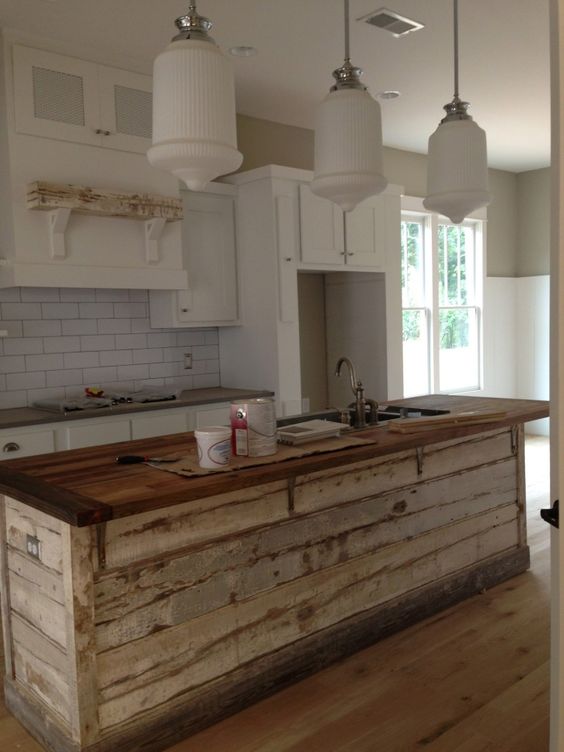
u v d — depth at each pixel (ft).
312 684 8.32
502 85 15.11
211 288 15.40
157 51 12.51
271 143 17.28
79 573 6.39
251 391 15.46
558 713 2.98
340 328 18.93
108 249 13.03
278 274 15.20
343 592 8.96
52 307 13.92
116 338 14.93
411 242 21.63
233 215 15.78
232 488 6.70
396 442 8.48
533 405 11.23
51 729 6.91
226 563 7.63
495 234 24.50
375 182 7.54
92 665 6.55
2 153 11.89
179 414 13.75
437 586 10.27
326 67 13.67
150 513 6.91
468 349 23.82
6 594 7.68
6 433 11.42
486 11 11.34
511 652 8.98
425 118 17.54
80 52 12.27
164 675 7.11
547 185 24.31
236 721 7.57
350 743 7.13
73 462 7.80
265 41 12.32
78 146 12.42
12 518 7.45
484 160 8.54
